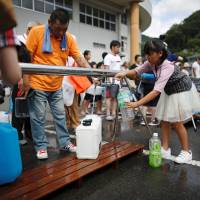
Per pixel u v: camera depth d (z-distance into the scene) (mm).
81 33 20438
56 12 3070
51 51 3178
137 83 5141
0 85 2184
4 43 936
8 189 2264
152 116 5695
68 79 4621
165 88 3193
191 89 3236
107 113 6363
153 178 2779
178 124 3213
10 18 886
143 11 27547
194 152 3713
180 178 2781
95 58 21953
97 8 21938
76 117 5027
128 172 2934
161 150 3432
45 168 2732
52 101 3498
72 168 2719
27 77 3107
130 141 4332
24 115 3387
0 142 2268
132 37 22844
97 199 2334
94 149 2979
